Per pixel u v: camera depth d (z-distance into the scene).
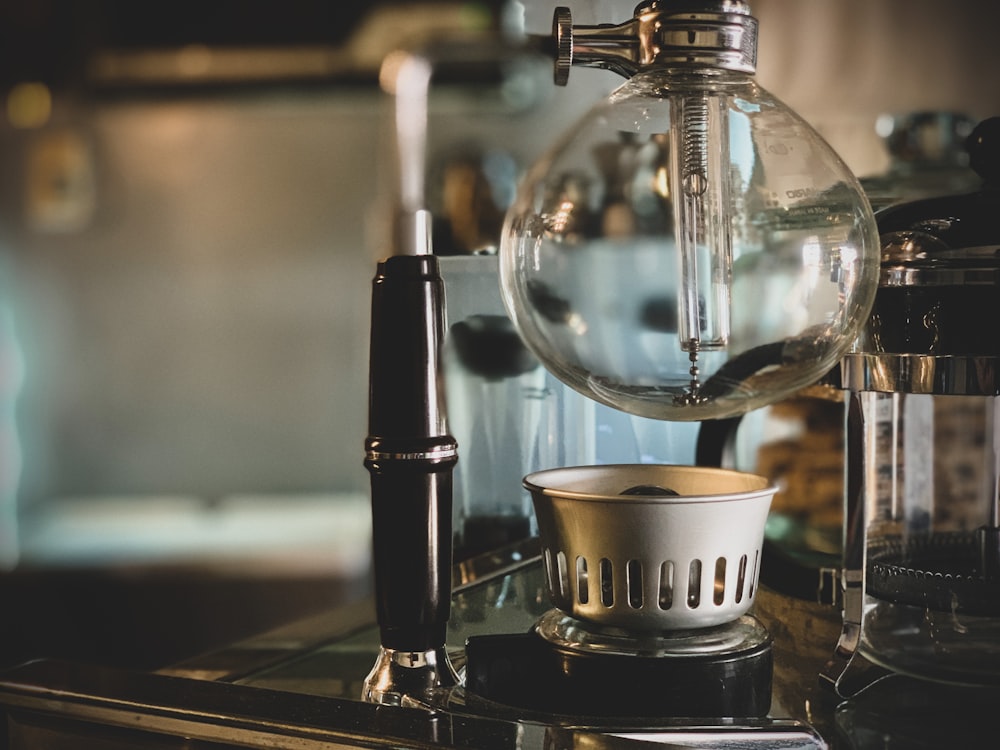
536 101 2.11
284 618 2.08
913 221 0.46
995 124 0.46
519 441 0.56
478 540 0.56
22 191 2.50
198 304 2.52
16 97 2.30
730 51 0.43
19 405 2.55
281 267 2.49
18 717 0.45
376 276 0.44
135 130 2.48
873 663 0.47
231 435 2.54
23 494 2.56
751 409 0.46
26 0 2.03
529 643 0.45
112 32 2.03
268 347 2.52
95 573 2.08
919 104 1.53
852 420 0.47
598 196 1.16
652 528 0.42
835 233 0.43
